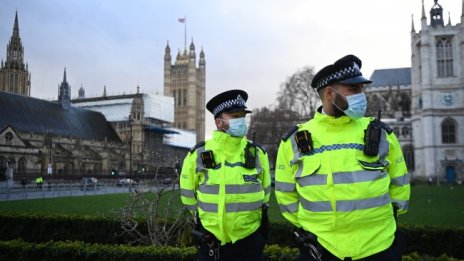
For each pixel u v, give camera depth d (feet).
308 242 15.15
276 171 16.88
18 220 46.01
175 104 597.52
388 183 14.82
